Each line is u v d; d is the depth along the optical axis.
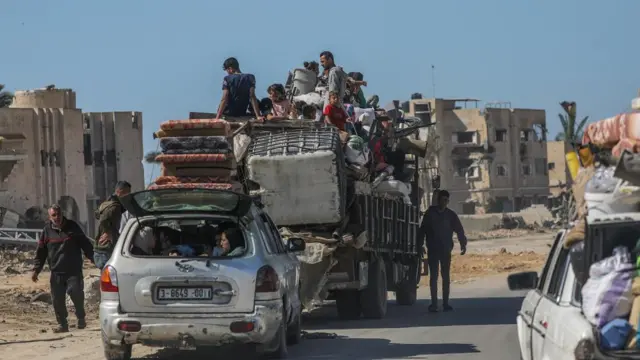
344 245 29.48
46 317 33.94
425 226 34.22
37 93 134.38
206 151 29.75
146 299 20.61
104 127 145.50
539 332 13.67
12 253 81.88
